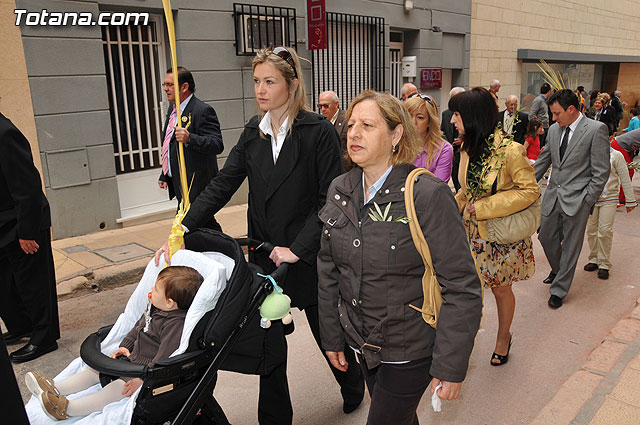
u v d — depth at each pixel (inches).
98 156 242.5
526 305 177.6
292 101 95.7
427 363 75.3
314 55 336.5
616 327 153.8
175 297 82.2
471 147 122.6
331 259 83.3
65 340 154.4
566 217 168.7
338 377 113.5
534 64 572.4
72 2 223.5
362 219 74.2
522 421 114.7
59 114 226.8
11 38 208.2
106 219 250.2
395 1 383.9
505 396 124.5
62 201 233.5
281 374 97.4
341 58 347.6
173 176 192.1
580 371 130.2
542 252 239.0
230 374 136.6
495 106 119.8
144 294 92.7
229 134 292.8
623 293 186.4
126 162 267.9
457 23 447.2
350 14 351.3
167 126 195.0
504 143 119.0
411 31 414.0
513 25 525.7
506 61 526.9
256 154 100.5
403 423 77.5
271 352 92.0
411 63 413.7
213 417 84.8
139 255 213.2
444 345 70.1
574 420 109.3
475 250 128.0
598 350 140.6
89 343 80.0
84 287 189.2
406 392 75.7
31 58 215.2
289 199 98.6
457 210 71.9
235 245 87.8
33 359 142.4
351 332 77.8
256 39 293.7
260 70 92.8
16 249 132.8
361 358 81.0
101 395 78.7
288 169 97.3
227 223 265.0
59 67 223.8
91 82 234.8
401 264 71.3
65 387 81.0
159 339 83.5
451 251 69.9
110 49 251.8
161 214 272.8
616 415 109.0
